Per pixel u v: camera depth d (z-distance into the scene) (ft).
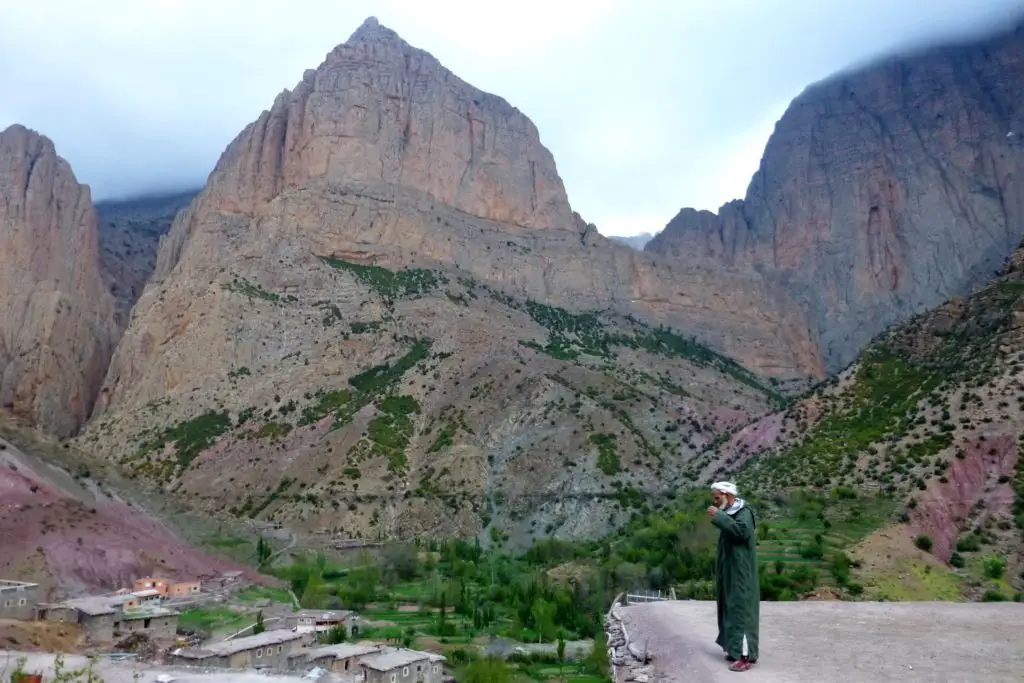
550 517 411.75
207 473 467.11
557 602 256.93
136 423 538.06
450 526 417.90
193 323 601.62
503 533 408.46
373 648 196.03
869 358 351.05
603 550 317.22
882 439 271.49
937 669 39.78
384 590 326.24
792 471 281.54
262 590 303.27
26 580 234.38
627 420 497.05
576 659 212.02
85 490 322.75
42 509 271.69
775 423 380.17
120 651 192.95
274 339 590.96
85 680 84.79
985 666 40.29
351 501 430.61
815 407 340.39
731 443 409.90
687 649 46.37
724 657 43.21
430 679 188.85
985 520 205.57
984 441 232.53
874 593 177.27
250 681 93.97
